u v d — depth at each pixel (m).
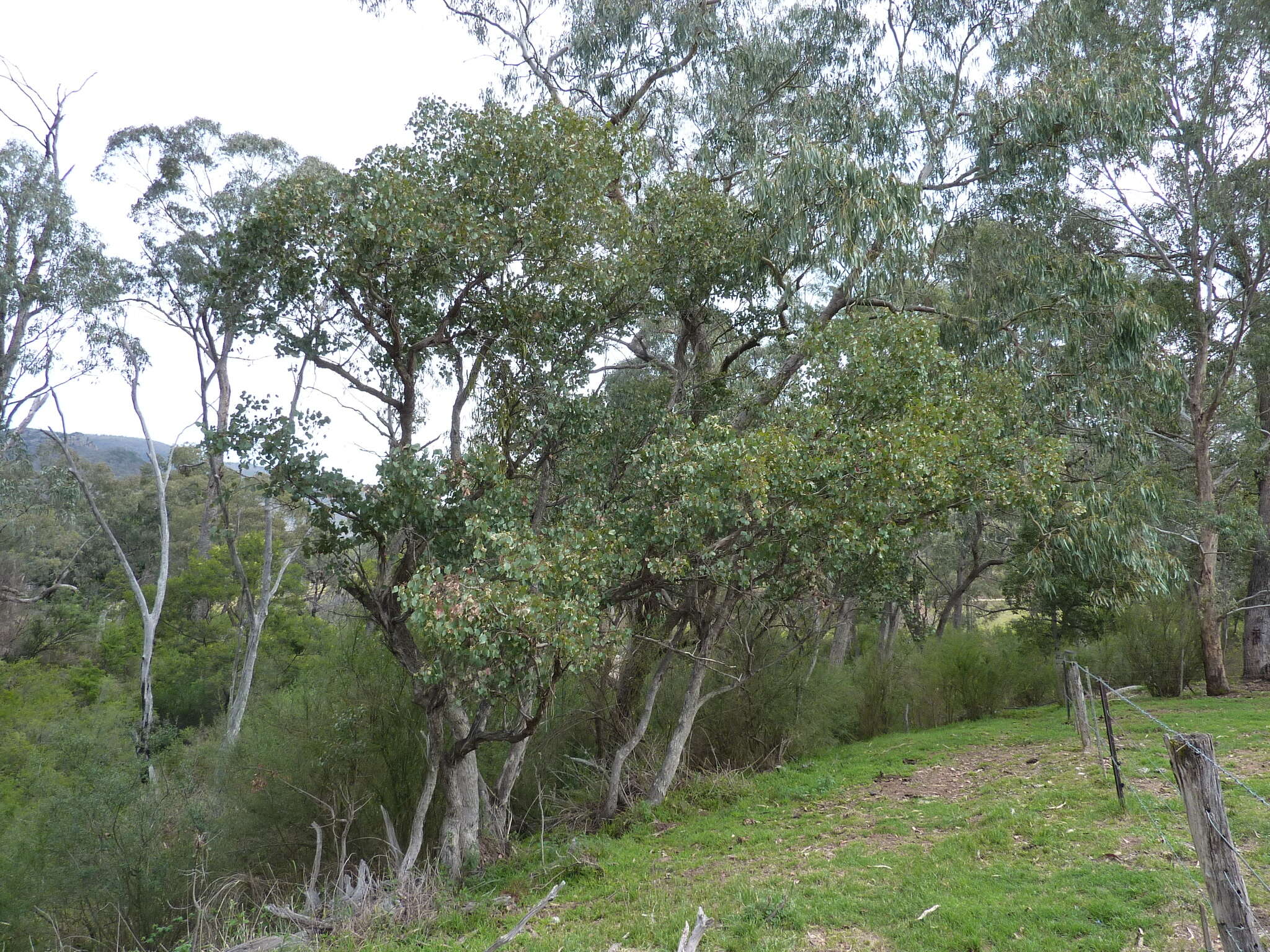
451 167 11.02
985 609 33.09
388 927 8.69
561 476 12.66
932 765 14.04
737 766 16.33
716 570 10.94
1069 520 13.55
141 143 20.95
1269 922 5.80
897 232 12.61
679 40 16.73
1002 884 7.34
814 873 8.52
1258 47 20.02
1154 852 7.48
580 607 9.25
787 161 13.09
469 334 11.50
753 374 16.11
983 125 14.51
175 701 26.12
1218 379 23.28
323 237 10.02
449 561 10.09
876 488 10.29
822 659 20.27
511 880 10.04
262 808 12.01
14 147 20.39
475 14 17.47
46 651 31.56
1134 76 14.40
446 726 12.70
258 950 7.91
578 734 15.48
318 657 14.50
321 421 10.08
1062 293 14.54
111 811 10.96
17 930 10.43
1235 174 20.44
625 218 11.91
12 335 20.89
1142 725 14.56
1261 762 10.58
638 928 7.53
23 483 22.62
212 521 31.27
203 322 21.36
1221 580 28.83
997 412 12.55
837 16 16.33
